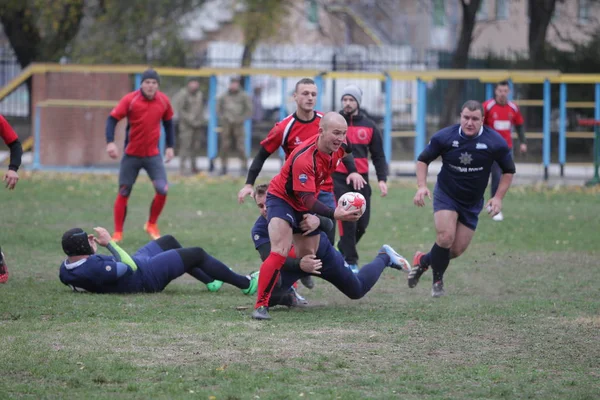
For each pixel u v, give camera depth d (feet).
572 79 261.24
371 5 520.01
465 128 98.68
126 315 88.69
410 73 260.21
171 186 230.68
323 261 91.25
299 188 83.76
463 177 100.42
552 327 86.02
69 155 270.26
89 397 61.77
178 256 102.32
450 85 348.18
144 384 65.00
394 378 67.67
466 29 350.02
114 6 357.61
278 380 66.64
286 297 93.86
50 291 100.99
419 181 102.01
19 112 375.66
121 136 277.85
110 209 184.85
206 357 72.84
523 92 338.95
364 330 83.87
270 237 87.61
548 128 261.24
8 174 110.42
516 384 66.49
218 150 336.49
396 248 141.69
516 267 124.88
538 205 200.34
